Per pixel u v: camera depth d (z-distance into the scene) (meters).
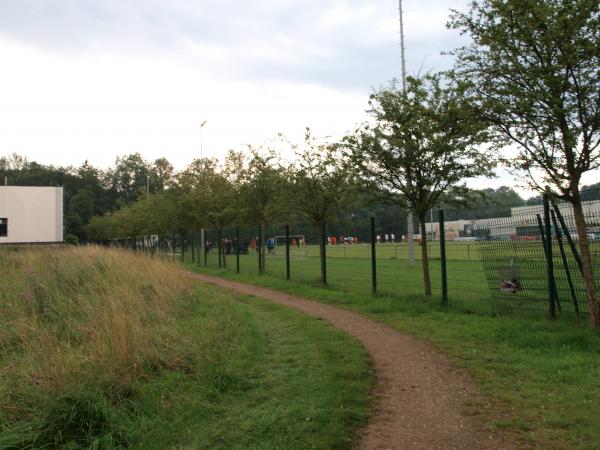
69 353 6.06
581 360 6.40
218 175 26.28
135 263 14.45
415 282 17.00
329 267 25.36
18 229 48.12
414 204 11.75
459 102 8.48
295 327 9.52
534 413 5.00
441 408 5.25
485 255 10.38
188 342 7.03
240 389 5.85
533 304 9.41
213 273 22.58
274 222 21.33
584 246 7.79
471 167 10.95
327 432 4.61
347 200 15.24
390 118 11.33
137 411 5.04
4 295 10.16
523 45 7.67
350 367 6.60
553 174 7.80
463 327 8.80
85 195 103.25
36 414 4.75
